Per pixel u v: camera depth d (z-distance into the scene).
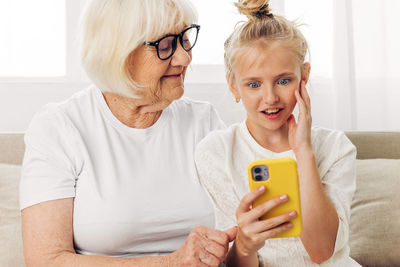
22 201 1.11
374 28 2.50
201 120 1.32
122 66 1.09
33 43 2.35
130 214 1.14
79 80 2.35
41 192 1.10
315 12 2.49
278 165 0.87
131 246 1.17
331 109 2.51
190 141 1.27
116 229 1.13
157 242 1.20
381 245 1.57
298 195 0.87
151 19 1.07
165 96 1.16
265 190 0.86
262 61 1.07
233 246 1.10
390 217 1.60
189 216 1.20
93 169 1.15
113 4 1.08
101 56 1.10
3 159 1.75
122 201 1.14
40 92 2.32
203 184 1.25
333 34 2.46
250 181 0.89
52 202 1.11
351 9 2.50
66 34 2.35
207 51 2.45
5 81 2.33
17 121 2.32
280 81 1.09
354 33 2.51
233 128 1.30
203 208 1.22
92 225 1.12
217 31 2.44
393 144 1.84
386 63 2.51
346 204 1.09
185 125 1.30
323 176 1.15
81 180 1.15
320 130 1.23
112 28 1.08
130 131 1.21
